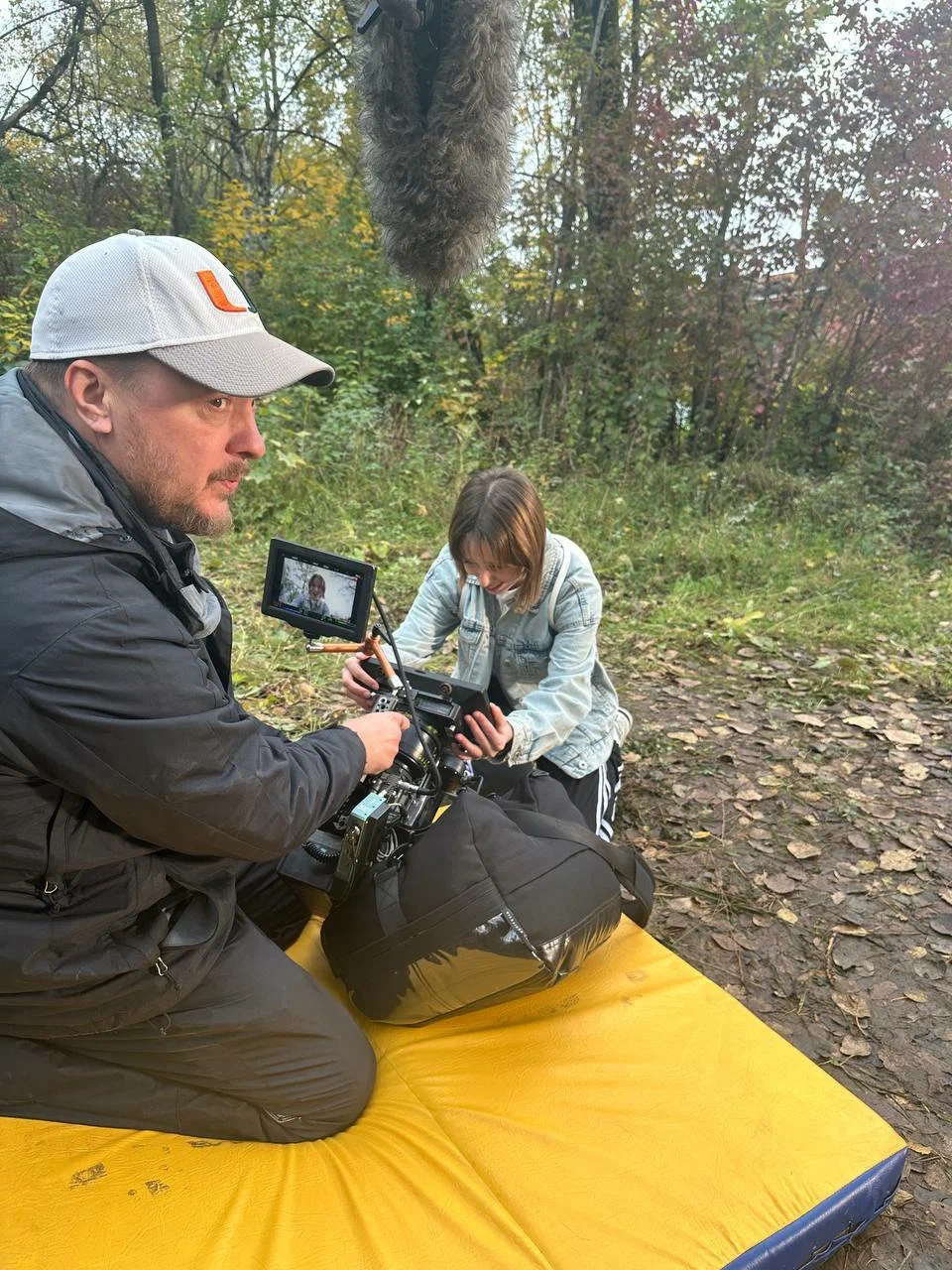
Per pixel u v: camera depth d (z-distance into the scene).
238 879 1.98
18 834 1.23
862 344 7.81
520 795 2.14
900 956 2.37
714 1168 1.49
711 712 3.82
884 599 5.39
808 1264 1.46
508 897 1.65
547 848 1.74
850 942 2.42
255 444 1.38
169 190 11.83
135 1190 1.42
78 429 1.24
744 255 7.50
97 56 12.04
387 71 2.00
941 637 4.77
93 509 1.21
